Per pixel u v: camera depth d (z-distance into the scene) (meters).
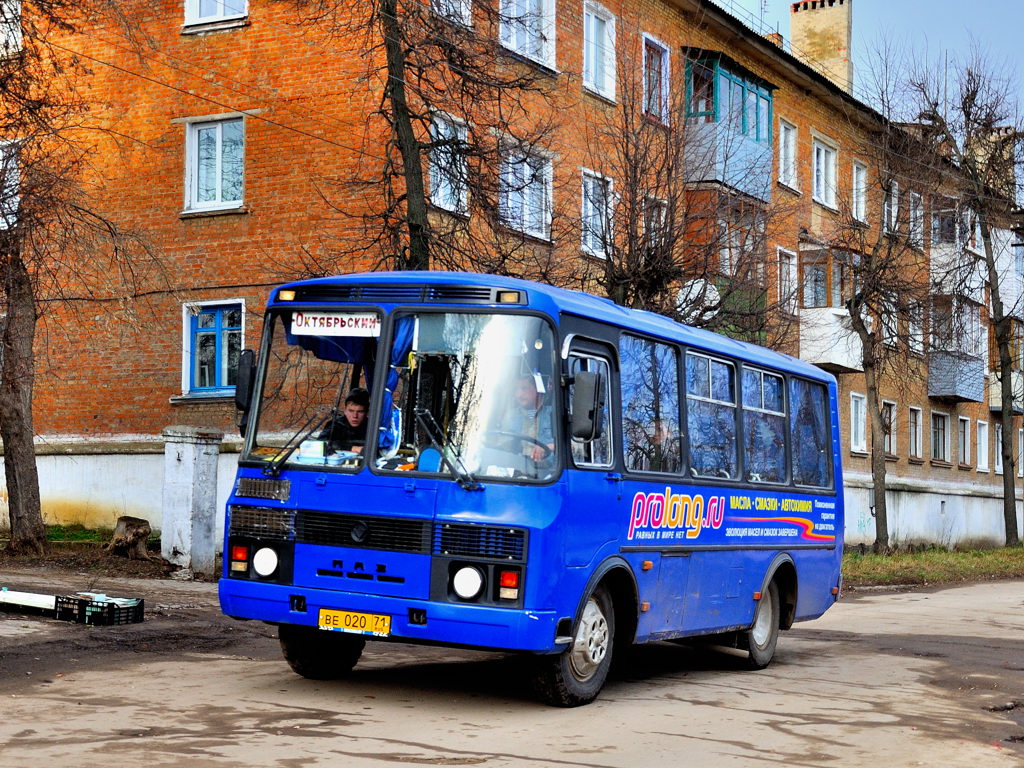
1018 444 53.69
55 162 18.95
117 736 7.63
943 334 34.44
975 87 36.94
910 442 44.25
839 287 36.78
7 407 19.92
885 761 8.09
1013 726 9.63
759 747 8.35
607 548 9.62
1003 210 39.69
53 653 10.88
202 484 18.25
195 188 24.33
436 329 9.19
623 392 10.09
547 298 9.13
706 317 22.81
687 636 11.21
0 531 25.33
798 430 14.09
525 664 11.86
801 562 13.88
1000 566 31.69
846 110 38.66
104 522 24.59
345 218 22.84
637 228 21.77
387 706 9.12
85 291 24.64
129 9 24.61
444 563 8.73
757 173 27.00
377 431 9.08
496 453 8.88
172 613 13.67
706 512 11.49
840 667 13.07
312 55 23.38
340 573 8.95
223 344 24.00
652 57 24.66
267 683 9.91
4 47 19.36
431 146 19.17
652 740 8.38
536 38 22.88
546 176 22.84
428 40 18.88
